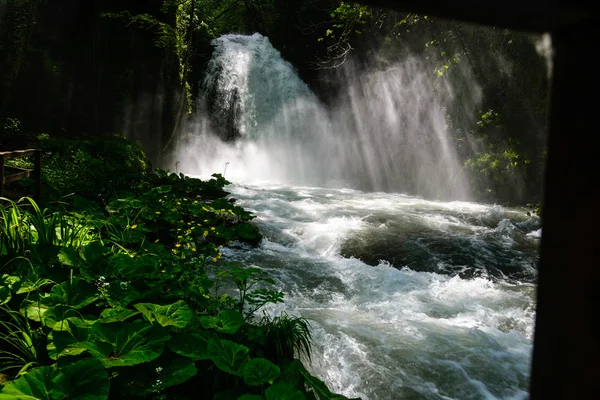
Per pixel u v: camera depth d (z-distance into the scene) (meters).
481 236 9.25
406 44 17.03
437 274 7.37
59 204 6.43
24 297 3.45
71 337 2.72
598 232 0.43
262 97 21.69
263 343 3.66
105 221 5.66
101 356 2.58
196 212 7.63
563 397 0.48
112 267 3.79
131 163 11.52
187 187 10.14
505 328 5.48
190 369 2.73
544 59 12.48
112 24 15.42
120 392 2.64
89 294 3.37
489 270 7.64
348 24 14.96
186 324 3.00
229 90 20.67
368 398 3.88
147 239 6.79
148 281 3.88
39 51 13.36
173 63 17.34
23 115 12.88
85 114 14.55
